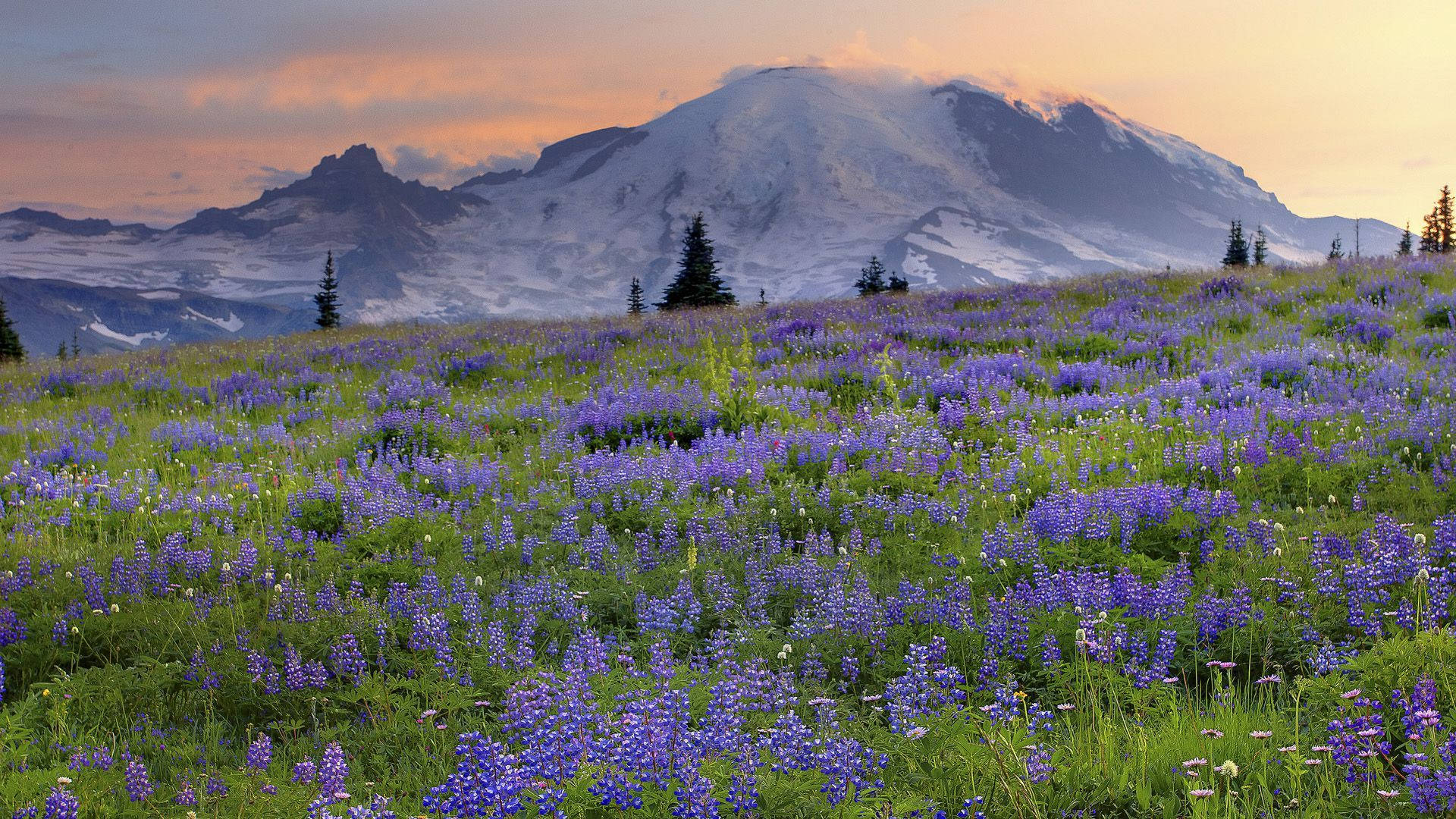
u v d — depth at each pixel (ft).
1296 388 55.62
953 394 59.47
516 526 39.78
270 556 35.65
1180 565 30.58
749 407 56.85
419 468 48.73
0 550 36.09
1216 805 17.70
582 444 52.21
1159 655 25.17
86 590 30.48
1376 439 43.01
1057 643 25.67
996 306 94.73
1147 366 66.18
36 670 26.63
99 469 51.70
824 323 87.30
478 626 28.14
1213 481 41.24
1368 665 21.68
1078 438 49.01
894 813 17.21
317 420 63.46
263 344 102.63
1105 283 101.81
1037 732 21.13
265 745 20.36
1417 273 90.74
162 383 74.79
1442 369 55.72
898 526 38.17
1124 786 18.93
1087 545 34.14
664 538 36.63
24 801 18.75
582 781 17.66
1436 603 25.90
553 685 22.70
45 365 93.86
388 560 34.88
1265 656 24.67
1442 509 35.14
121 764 20.95
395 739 22.59
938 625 28.07
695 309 128.67
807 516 39.45
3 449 54.90
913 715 21.47
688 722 21.89
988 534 33.76
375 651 27.58
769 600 31.45
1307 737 20.54
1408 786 17.07
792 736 18.99
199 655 25.93
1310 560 30.19
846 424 53.88
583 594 30.99
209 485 46.34
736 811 17.33
